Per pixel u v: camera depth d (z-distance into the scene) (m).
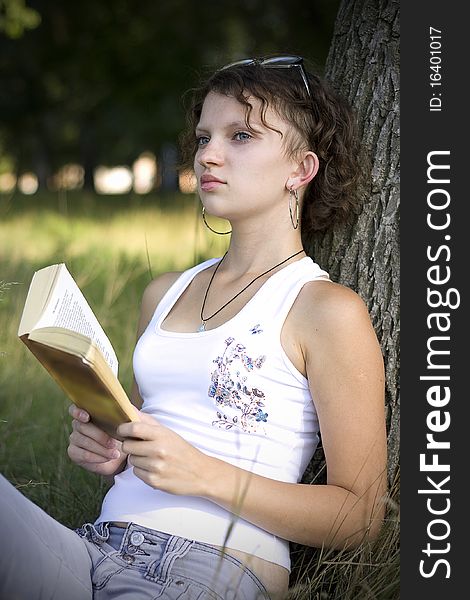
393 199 2.43
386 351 2.44
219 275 2.28
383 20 2.48
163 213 9.11
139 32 16.11
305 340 2.05
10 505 1.82
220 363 2.06
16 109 19.14
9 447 3.46
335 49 2.58
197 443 2.05
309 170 2.25
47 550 1.86
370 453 2.04
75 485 3.03
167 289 2.40
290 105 2.21
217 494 1.91
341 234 2.48
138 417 1.88
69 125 21.02
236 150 2.19
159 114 17.78
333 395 2.03
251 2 15.05
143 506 2.01
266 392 2.04
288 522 1.97
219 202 2.20
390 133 2.44
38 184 22.89
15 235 8.00
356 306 2.07
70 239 7.06
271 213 2.22
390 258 2.44
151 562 1.92
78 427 2.06
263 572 1.98
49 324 1.81
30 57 17.27
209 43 15.68
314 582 2.14
